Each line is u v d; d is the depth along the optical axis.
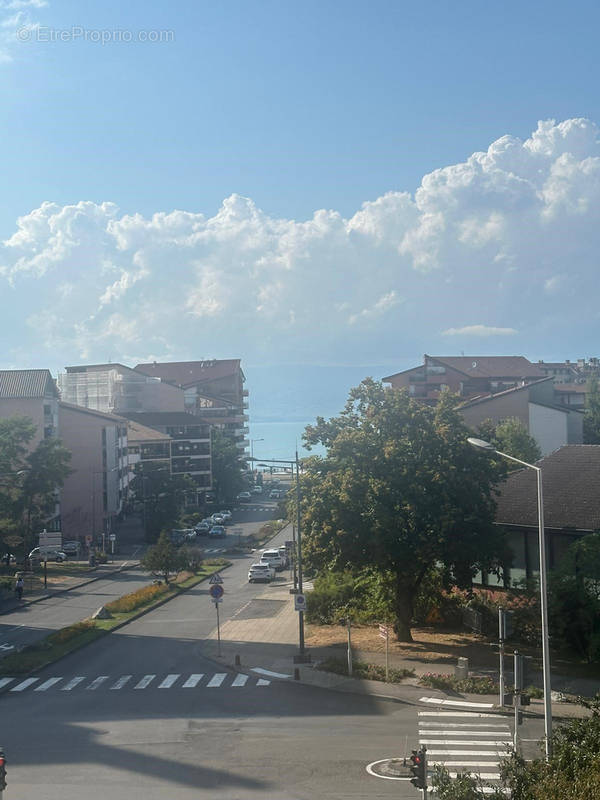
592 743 17.67
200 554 80.12
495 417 90.62
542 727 28.23
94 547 95.06
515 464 50.88
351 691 33.44
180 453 141.38
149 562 67.44
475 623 44.56
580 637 37.88
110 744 26.55
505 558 41.66
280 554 80.56
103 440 107.81
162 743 26.58
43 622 52.91
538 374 141.62
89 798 21.69
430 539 40.09
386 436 43.16
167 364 194.00
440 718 29.48
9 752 25.94
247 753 25.44
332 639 44.53
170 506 105.25
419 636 44.38
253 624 50.50
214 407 175.88
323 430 45.22
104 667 39.31
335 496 41.97
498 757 24.61
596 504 42.56
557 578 38.31
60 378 150.00
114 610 55.53
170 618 53.88
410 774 23.09
